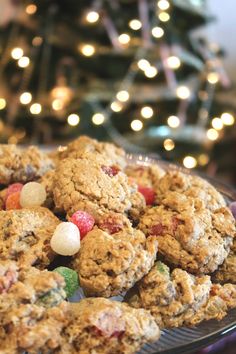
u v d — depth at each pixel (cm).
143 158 59
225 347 72
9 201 48
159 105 98
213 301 42
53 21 92
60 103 93
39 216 46
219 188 54
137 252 42
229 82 110
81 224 44
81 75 97
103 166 49
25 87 96
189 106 104
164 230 45
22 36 95
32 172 52
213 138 102
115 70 94
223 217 47
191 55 100
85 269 41
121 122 97
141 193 50
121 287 41
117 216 45
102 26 91
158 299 41
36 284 38
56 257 44
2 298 38
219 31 126
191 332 41
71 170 48
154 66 94
